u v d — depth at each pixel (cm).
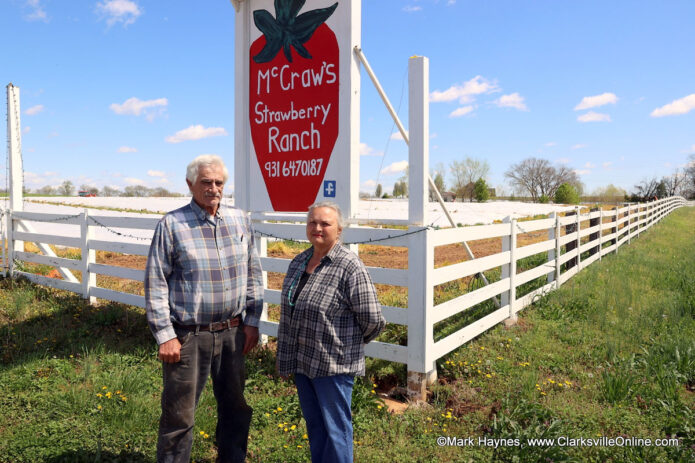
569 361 505
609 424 365
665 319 631
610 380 424
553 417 366
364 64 480
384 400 432
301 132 528
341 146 499
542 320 661
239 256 296
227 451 309
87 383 441
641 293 809
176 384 278
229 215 298
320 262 276
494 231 589
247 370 465
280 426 361
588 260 1112
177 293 279
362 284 267
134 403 386
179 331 280
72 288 750
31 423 365
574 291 789
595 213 1156
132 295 660
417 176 434
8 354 508
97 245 709
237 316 301
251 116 571
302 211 533
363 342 280
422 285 423
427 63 429
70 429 356
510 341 558
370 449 333
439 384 455
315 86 514
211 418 364
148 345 544
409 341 432
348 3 486
